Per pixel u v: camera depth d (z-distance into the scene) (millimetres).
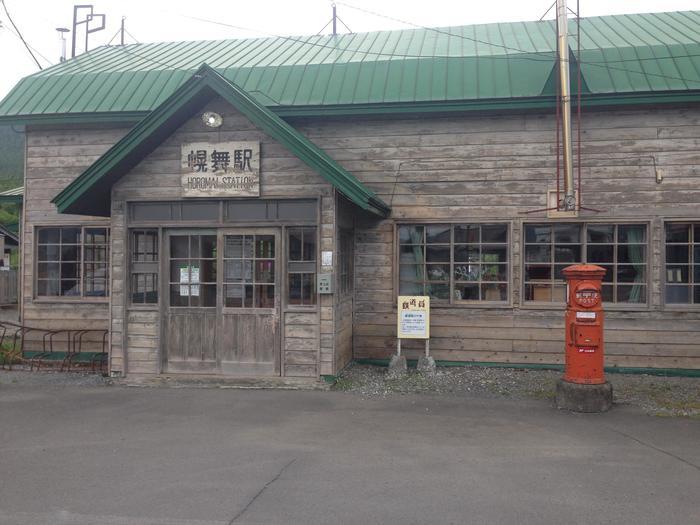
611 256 9062
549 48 10008
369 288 9555
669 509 4164
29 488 4621
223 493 4484
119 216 8367
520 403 7191
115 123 10031
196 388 8000
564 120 8367
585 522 3975
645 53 9094
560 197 8992
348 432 6059
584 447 5531
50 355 10320
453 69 9539
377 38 12180
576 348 6902
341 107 9305
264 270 8195
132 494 4480
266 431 6109
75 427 6289
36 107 10094
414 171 9461
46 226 10414
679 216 8781
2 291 22078
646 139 8883
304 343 8047
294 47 12109
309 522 3988
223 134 8148
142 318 8383
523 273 9164
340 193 8172
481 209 9266
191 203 8312
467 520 4004
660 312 8805
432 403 7203
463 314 9297
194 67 10883
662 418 6520
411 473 4875
